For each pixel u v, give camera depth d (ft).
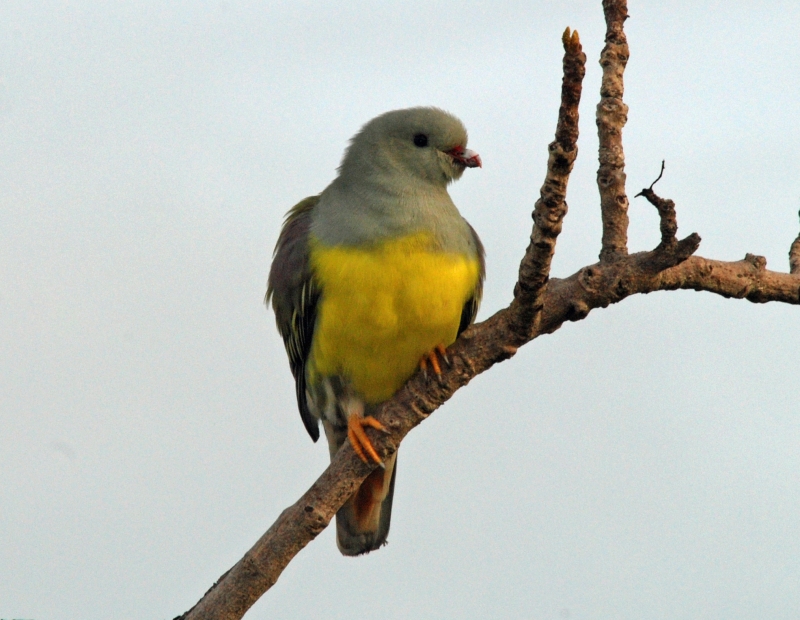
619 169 29.09
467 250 37.01
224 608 30.04
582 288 29.01
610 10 29.12
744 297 30.81
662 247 28.09
